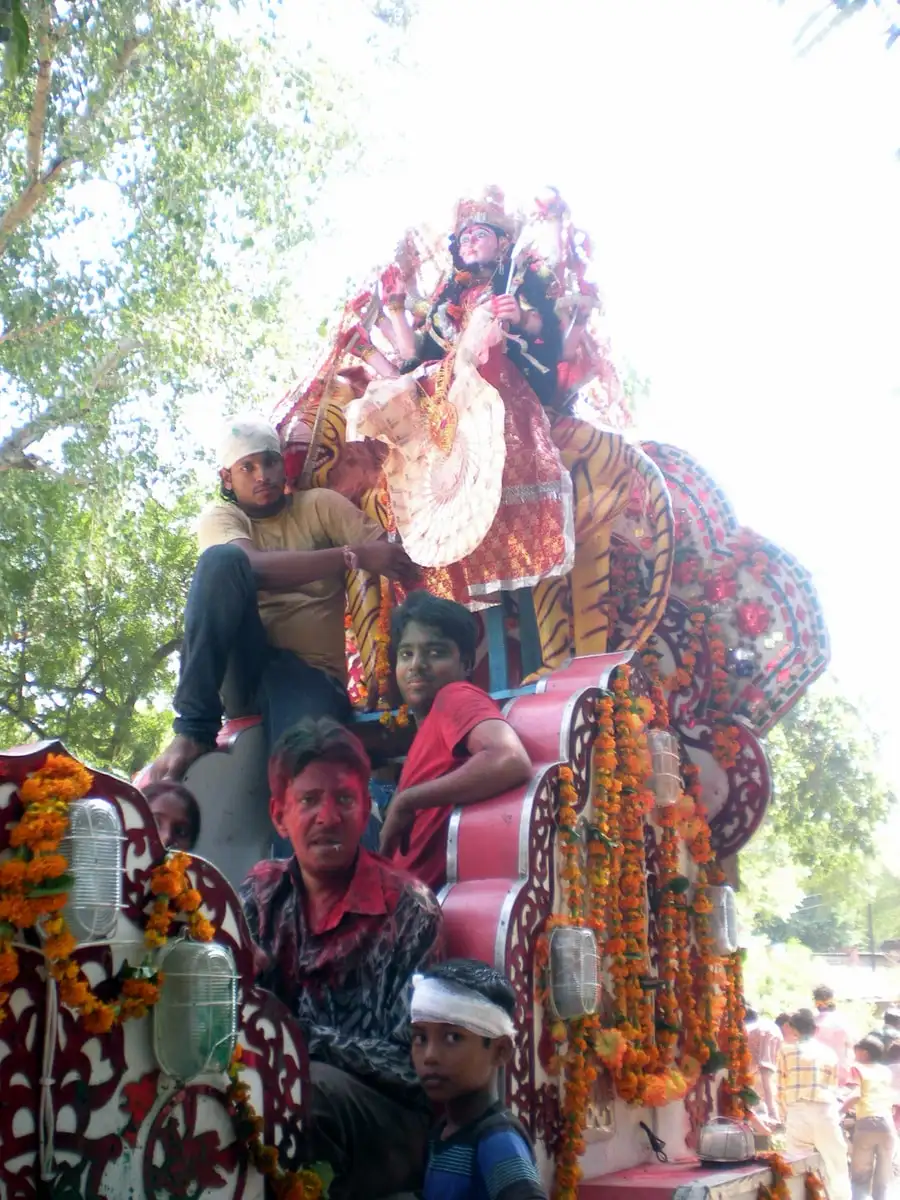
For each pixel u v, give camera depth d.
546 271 5.58
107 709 15.40
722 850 6.11
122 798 2.83
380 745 5.46
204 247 13.05
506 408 5.30
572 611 5.59
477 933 4.04
